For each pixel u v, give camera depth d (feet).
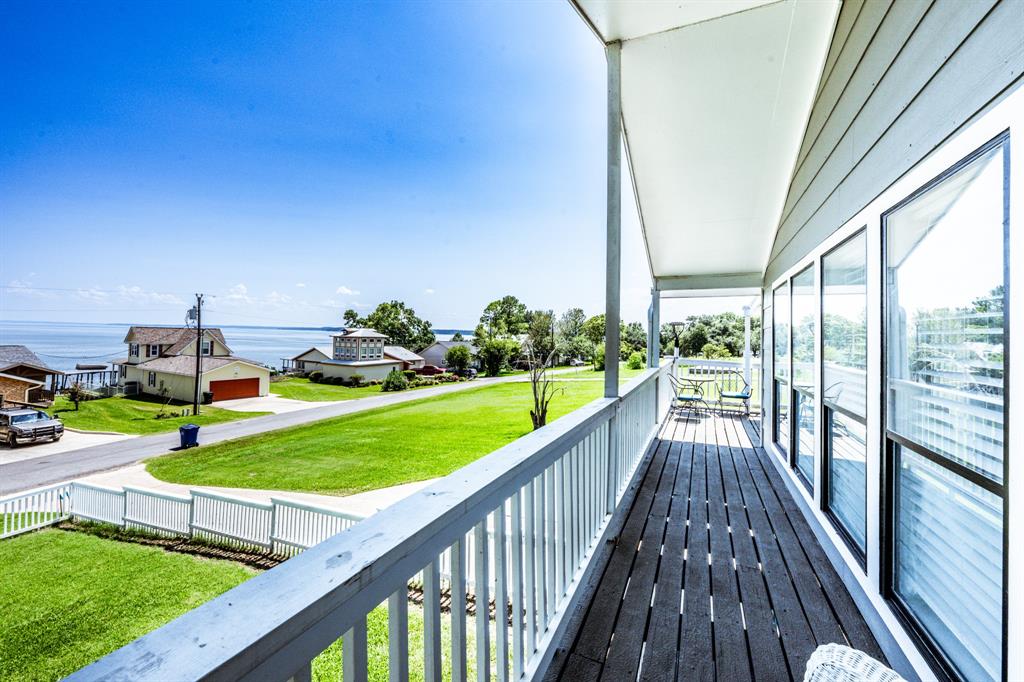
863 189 7.01
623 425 10.72
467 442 26.61
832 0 8.70
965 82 4.28
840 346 8.21
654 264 21.21
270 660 1.73
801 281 11.51
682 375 34.14
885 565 5.93
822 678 3.67
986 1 3.94
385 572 2.40
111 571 13.25
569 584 6.32
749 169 13.98
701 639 5.98
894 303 5.96
